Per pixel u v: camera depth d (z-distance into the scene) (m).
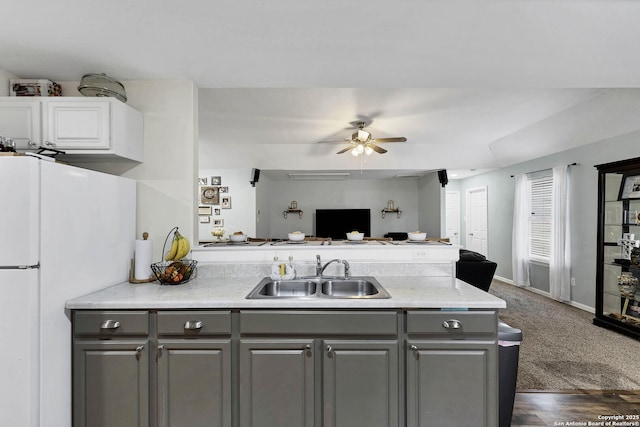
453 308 1.64
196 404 1.63
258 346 1.64
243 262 2.28
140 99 2.29
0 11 1.48
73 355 1.64
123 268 2.10
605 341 3.15
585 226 4.14
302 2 1.46
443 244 2.42
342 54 1.95
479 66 2.11
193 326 1.63
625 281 3.41
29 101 1.96
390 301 1.64
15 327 1.43
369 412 1.63
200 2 1.45
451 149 5.36
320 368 1.66
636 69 2.14
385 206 8.02
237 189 6.20
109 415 1.62
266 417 1.63
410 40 1.79
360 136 3.87
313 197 8.03
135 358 1.63
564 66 2.10
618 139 3.62
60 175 1.59
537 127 4.12
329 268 2.29
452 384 1.62
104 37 1.73
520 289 5.30
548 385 2.36
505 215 5.91
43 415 1.47
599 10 1.51
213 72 2.17
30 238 1.44
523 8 1.50
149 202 2.29
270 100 3.17
